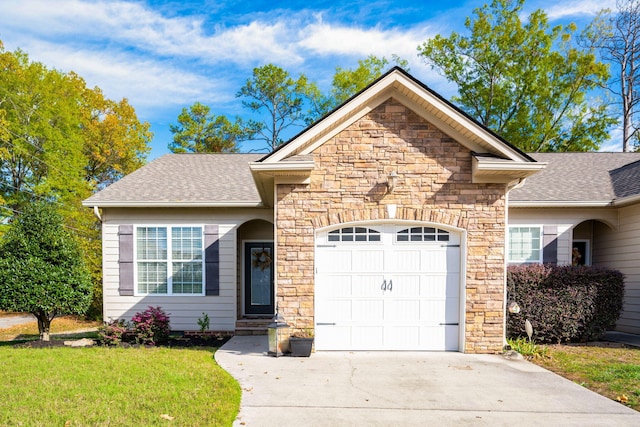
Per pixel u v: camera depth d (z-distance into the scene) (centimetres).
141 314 984
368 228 826
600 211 1149
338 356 777
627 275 1113
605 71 2255
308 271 805
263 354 808
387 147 811
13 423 447
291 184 812
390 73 775
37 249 926
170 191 1185
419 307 822
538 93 2323
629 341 977
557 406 527
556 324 921
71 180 2312
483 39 2400
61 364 695
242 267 1252
